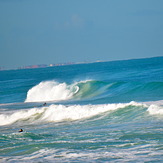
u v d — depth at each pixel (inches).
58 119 3408.0
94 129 2632.9
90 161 1675.7
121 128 2536.9
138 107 3225.9
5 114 4084.6
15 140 2306.8
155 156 1683.1
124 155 1744.6
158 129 2304.4
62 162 1689.2
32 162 1728.6
